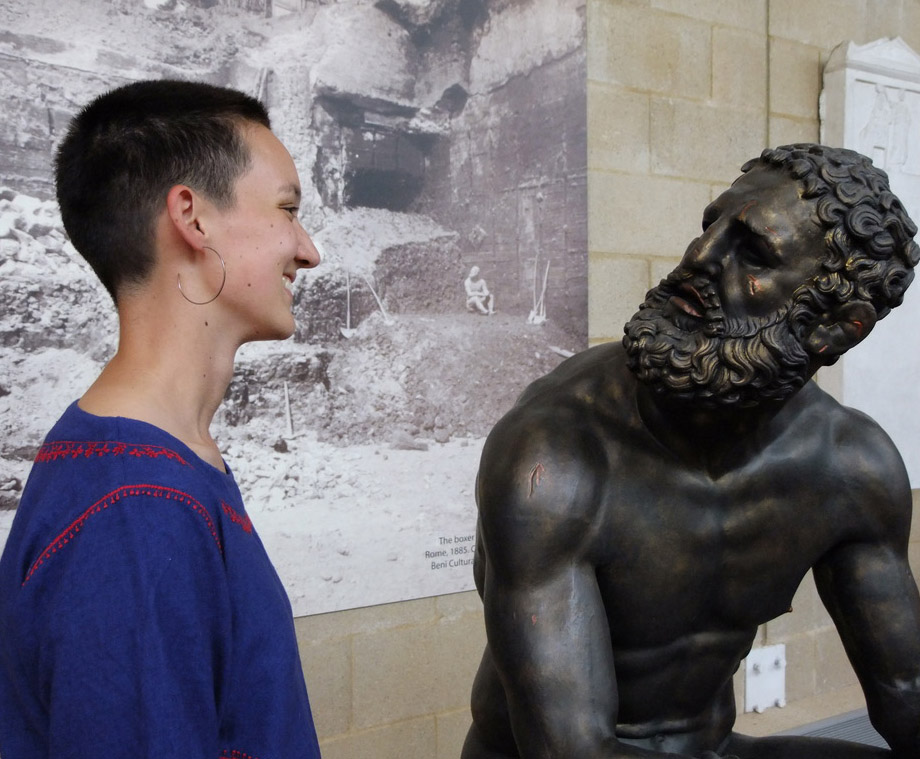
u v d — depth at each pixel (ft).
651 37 10.02
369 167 8.36
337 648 8.39
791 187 3.21
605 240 9.84
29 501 2.54
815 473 3.60
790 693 11.25
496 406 9.09
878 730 3.79
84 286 7.18
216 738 2.39
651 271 10.18
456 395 8.86
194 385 2.78
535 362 9.30
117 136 2.72
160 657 2.25
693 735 4.01
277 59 7.89
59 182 2.84
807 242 3.16
